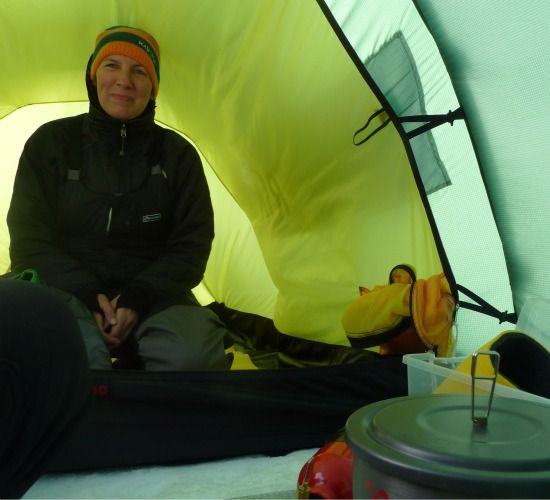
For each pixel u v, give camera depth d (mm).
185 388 1375
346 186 1845
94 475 1292
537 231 1571
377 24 1579
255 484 1242
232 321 2400
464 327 1742
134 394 1334
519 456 578
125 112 1694
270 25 1797
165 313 1562
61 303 664
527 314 1374
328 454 998
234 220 2441
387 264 1736
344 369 1538
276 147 1993
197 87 2145
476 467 569
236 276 2408
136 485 1235
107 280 1667
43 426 604
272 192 2139
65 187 1677
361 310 1729
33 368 584
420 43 1569
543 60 1411
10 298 618
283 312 2057
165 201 1712
